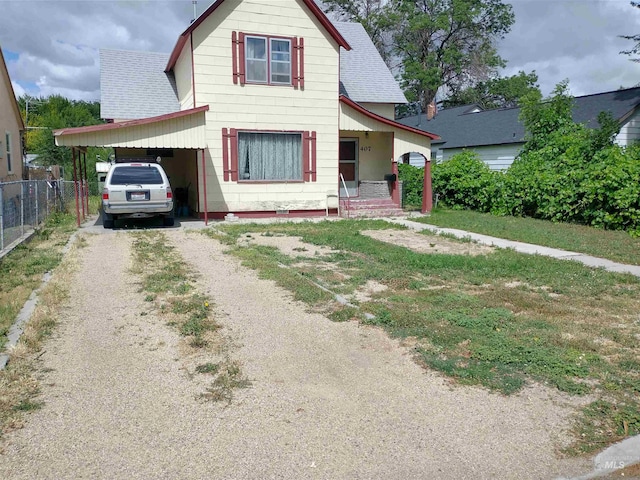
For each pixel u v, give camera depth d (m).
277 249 10.82
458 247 11.50
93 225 14.83
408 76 38.69
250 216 16.52
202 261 9.62
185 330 5.87
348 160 19.02
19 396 4.32
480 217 17.02
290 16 16.27
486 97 44.50
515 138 24.20
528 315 6.47
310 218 16.64
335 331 5.91
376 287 7.84
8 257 9.62
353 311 6.48
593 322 6.22
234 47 15.74
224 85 15.77
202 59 15.48
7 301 6.74
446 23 37.72
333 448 3.64
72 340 5.62
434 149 29.05
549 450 3.64
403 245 11.73
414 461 3.50
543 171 17.27
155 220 15.66
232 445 3.66
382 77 20.80
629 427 3.90
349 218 16.56
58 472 3.34
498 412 4.13
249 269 8.91
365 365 5.01
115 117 17.50
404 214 17.47
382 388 4.54
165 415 4.06
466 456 3.56
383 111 20.31
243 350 5.36
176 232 13.22
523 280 8.38
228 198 16.22
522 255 10.46
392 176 17.89
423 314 6.41
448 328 5.90
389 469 3.41
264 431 3.84
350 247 11.08
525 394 4.42
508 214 17.55
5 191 16.02
